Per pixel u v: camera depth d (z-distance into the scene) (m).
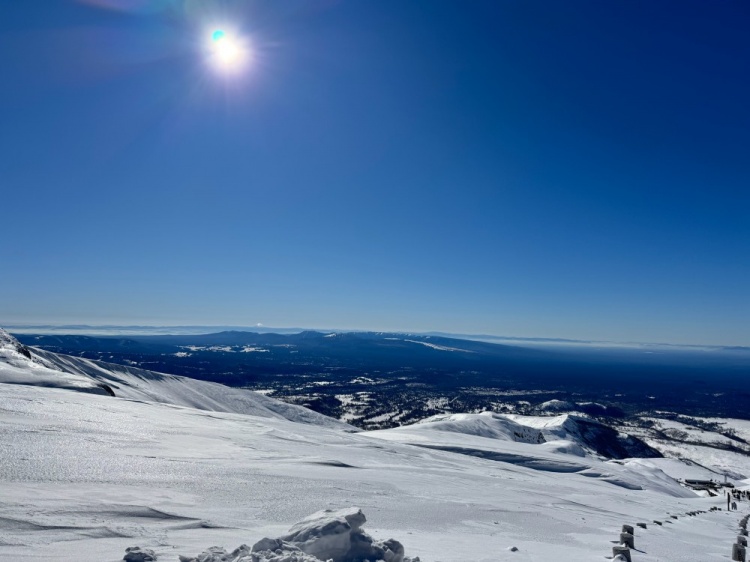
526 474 28.88
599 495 23.53
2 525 5.64
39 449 10.41
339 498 9.89
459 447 44.06
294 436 23.66
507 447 49.19
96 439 12.76
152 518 6.71
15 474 8.20
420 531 8.10
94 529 5.89
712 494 52.69
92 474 8.95
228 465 12.11
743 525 19.20
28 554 4.75
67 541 5.32
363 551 4.89
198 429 18.86
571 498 19.06
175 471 10.30
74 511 6.54
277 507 8.29
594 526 11.89
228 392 87.81
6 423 13.17
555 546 8.36
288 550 4.41
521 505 13.37
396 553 5.11
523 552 7.27
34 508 6.43
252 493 9.22
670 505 27.28
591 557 7.64
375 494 11.15
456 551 6.69
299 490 10.12
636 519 16.08
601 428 131.00
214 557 4.41
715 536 15.11
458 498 12.60
